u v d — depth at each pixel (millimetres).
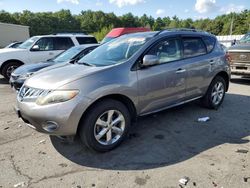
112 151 4031
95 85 3719
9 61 10242
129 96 4082
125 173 3441
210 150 3998
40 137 4594
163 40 4711
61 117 3545
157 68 4477
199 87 5406
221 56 5926
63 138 4059
